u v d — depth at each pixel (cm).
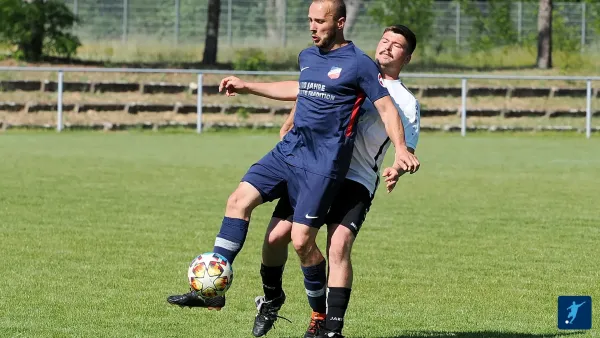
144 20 9306
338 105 1533
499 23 9562
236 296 2019
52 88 7325
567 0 10406
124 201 3422
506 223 3072
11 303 1892
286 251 1627
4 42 8038
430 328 1761
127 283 2111
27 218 3005
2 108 6988
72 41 8050
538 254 2545
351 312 1892
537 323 1805
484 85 8050
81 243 2600
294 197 1573
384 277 2239
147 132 6769
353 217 1557
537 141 6519
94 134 6538
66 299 1942
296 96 1688
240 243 1575
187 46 9181
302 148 1560
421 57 9238
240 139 6322
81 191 3656
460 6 9500
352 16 9506
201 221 3014
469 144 6216
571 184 4141
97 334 1662
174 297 1559
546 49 8944
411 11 9344
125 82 7500
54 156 4978
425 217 3188
